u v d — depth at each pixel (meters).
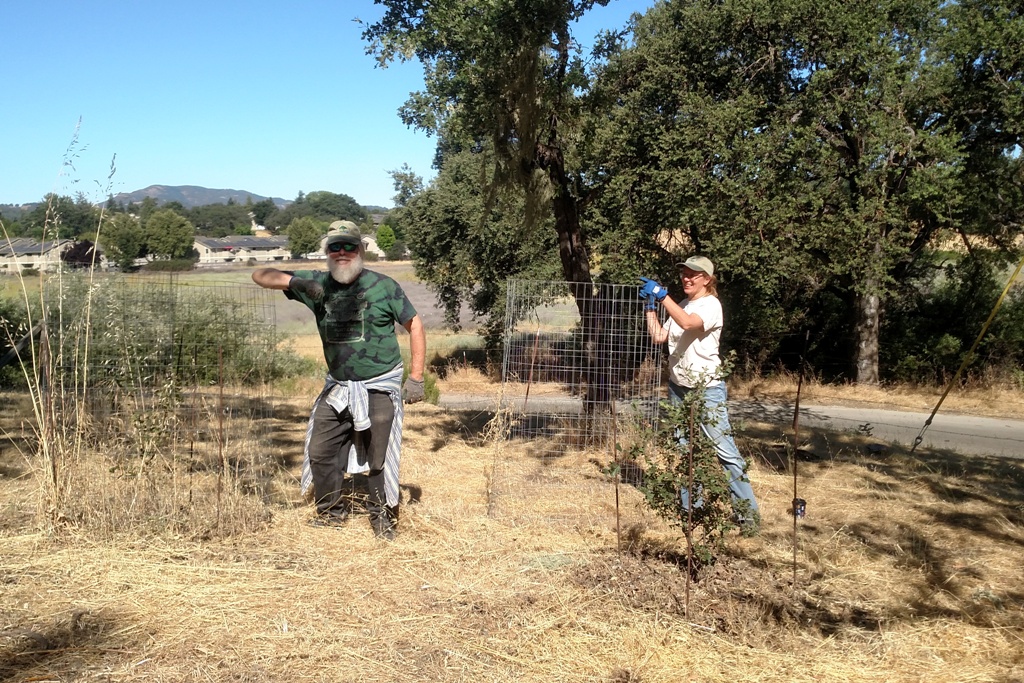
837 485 6.50
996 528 5.36
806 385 17.48
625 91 15.88
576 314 8.33
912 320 18.92
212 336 5.26
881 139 13.71
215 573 4.13
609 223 15.68
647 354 6.99
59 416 4.79
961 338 17.81
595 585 4.03
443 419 9.49
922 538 5.08
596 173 15.24
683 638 3.48
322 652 3.30
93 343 4.95
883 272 14.41
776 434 9.65
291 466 6.52
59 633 3.41
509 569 4.28
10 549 4.34
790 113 14.44
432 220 21.16
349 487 5.71
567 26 7.50
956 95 14.89
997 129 15.43
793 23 14.23
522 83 7.32
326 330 4.72
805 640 3.52
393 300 4.79
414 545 4.64
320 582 4.06
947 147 13.53
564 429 7.64
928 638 3.56
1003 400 15.54
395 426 4.84
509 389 11.99
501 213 19.22
